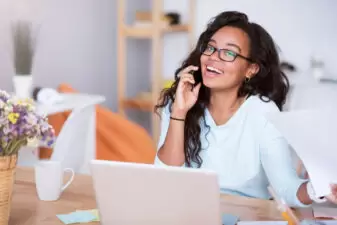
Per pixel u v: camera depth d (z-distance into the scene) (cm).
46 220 120
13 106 109
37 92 272
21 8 329
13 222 118
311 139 112
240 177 157
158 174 96
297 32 449
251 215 124
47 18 357
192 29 469
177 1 493
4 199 111
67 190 142
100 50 435
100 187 103
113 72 461
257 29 161
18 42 262
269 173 149
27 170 162
